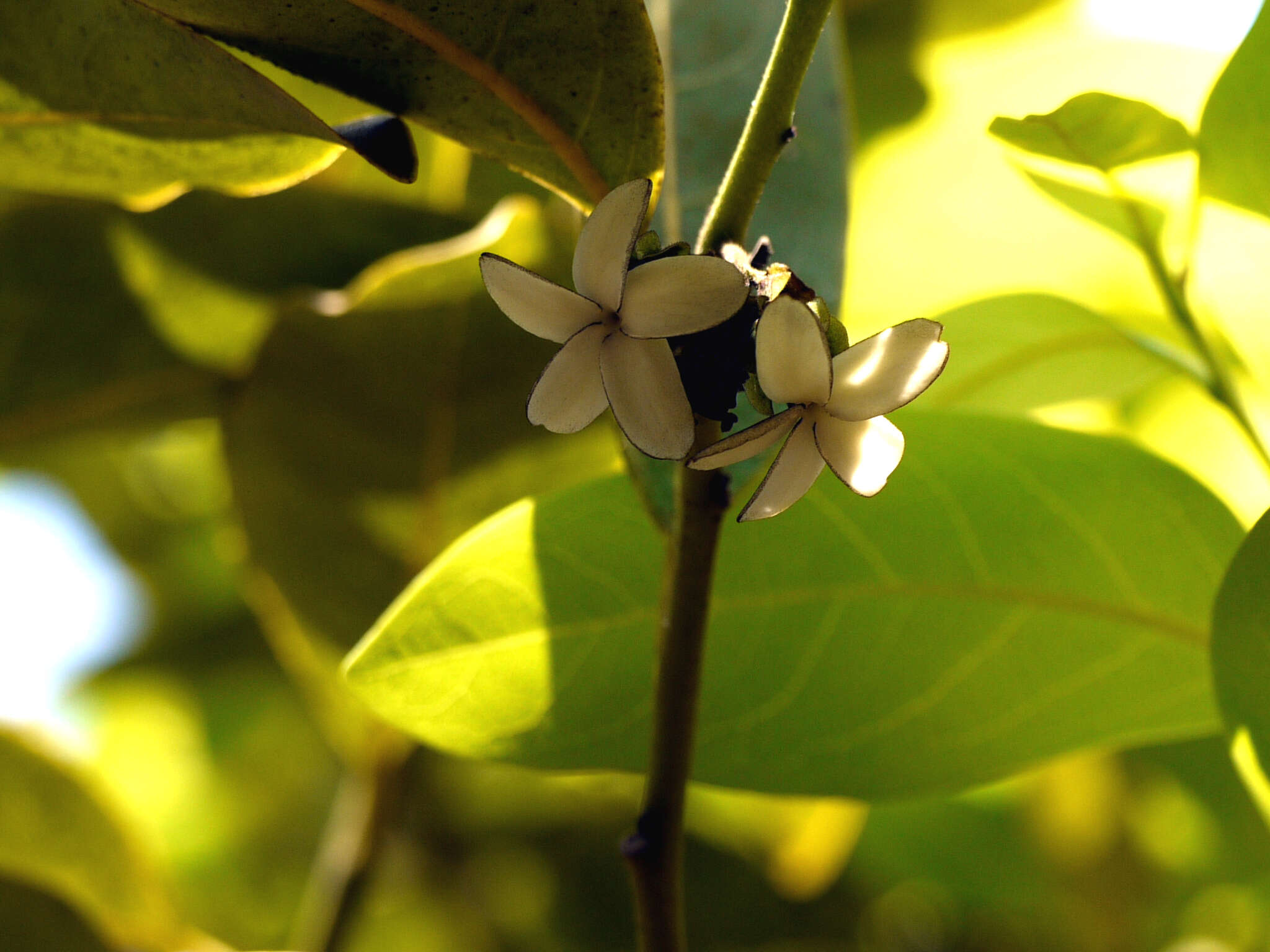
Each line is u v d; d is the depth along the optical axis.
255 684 0.84
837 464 0.36
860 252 0.65
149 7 0.39
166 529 0.83
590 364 0.36
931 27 0.64
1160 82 0.62
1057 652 0.43
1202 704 0.43
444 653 0.42
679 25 0.45
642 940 0.38
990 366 0.50
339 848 0.52
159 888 0.52
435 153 0.52
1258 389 0.48
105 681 0.85
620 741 0.42
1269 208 0.42
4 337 0.53
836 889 0.80
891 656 0.43
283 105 0.39
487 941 0.78
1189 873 0.75
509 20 0.38
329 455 0.50
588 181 0.40
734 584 0.43
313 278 0.52
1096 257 0.62
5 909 0.47
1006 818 0.79
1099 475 0.43
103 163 0.42
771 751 0.43
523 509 0.42
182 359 0.55
